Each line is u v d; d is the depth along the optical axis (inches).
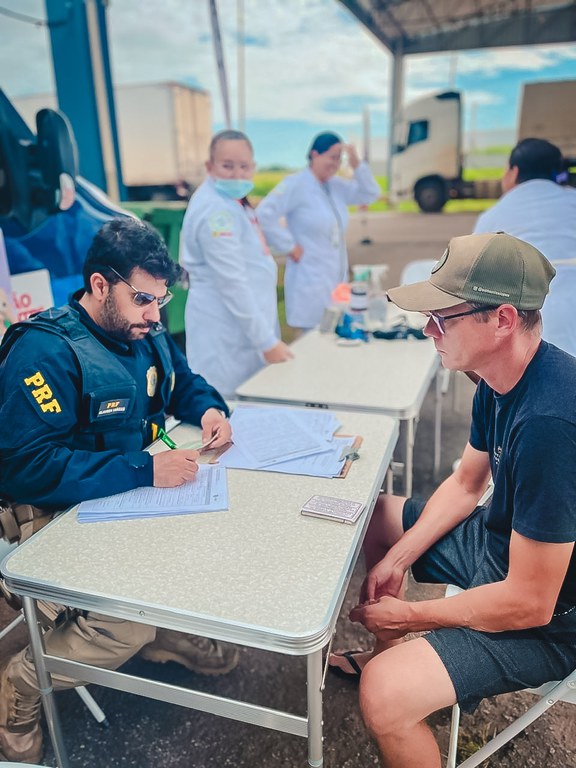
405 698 43.3
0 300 98.3
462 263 43.9
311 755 40.5
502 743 48.2
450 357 46.1
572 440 40.2
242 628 36.2
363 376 85.1
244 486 53.8
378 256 194.1
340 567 41.8
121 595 39.2
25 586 41.7
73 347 53.2
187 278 114.4
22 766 33.0
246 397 78.8
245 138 103.9
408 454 77.9
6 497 52.6
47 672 48.6
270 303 116.8
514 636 45.8
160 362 63.8
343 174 148.3
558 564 41.7
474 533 57.6
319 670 38.1
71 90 143.5
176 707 68.7
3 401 51.5
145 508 49.8
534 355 44.6
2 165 109.7
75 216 126.5
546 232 100.1
